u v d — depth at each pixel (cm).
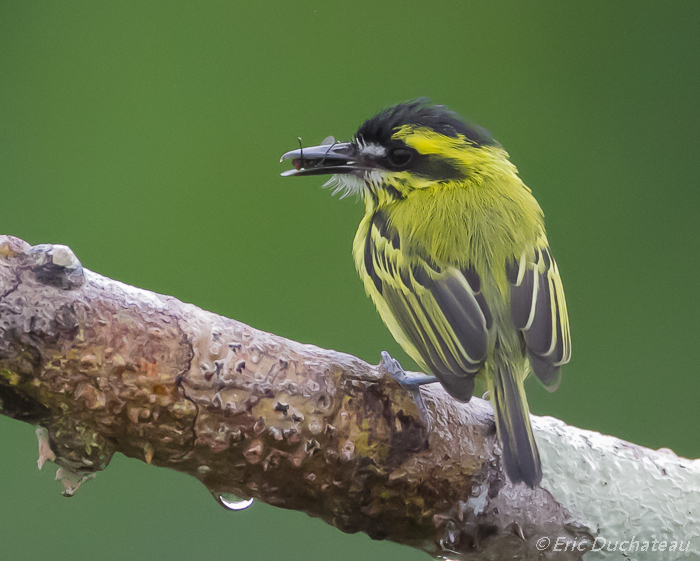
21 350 206
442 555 207
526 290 209
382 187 211
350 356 207
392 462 207
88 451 206
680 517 207
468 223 209
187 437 206
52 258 206
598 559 207
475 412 207
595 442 208
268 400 206
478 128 211
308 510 207
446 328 209
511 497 207
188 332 206
